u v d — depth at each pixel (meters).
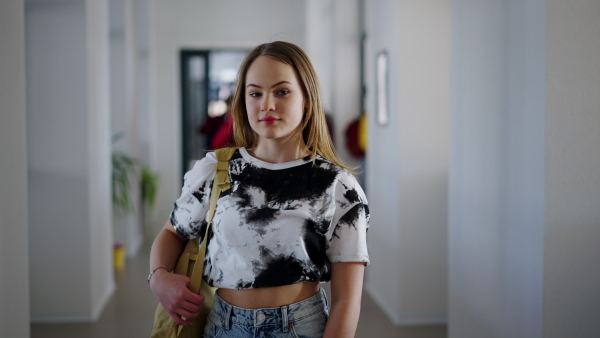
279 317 1.38
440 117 4.11
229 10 9.37
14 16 2.43
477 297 2.86
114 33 6.07
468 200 2.96
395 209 4.20
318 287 1.46
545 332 2.23
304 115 1.45
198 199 1.47
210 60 9.59
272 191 1.39
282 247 1.37
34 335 3.80
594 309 2.24
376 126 4.77
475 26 2.83
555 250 2.22
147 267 5.74
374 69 4.79
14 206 2.41
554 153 2.19
